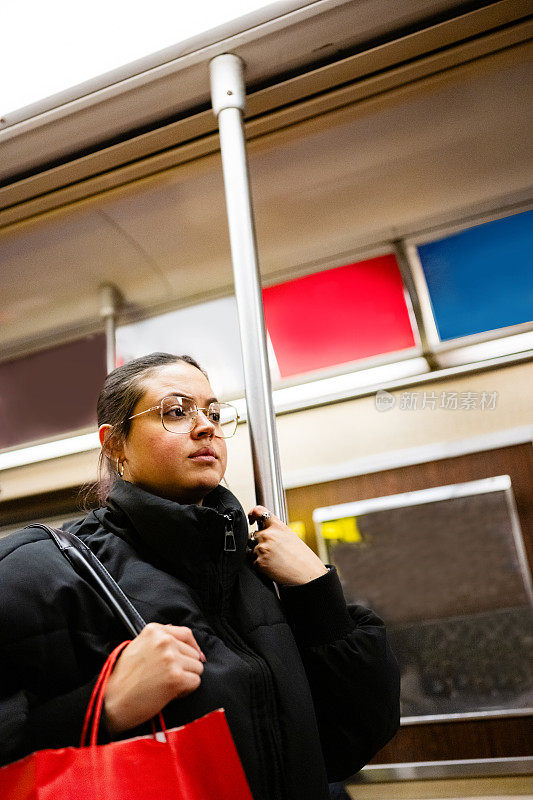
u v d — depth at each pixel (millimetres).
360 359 2195
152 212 1859
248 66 1466
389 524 2180
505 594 2045
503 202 1986
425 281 2123
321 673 980
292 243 2082
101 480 1178
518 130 1733
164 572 909
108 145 1630
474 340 2115
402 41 1438
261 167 1777
